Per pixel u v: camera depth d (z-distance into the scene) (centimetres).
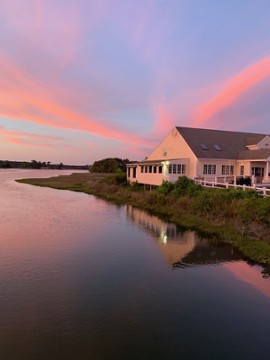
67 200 3697
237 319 919
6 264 1341
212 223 2138
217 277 1240
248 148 3969
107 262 1399
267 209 1859
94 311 951
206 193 2592
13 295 1047
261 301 1036
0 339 798
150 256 1496
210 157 3519
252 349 776
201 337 824
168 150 4041
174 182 3450
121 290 1103
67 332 835
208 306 995
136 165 4269
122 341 801
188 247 1659
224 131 4244
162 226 2188
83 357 735
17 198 3778
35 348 764
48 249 1576
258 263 1412
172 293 1088
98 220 2408
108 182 5047
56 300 1017
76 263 1377
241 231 1847
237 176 3384
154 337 821
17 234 1877
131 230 2059
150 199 3183
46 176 10050
